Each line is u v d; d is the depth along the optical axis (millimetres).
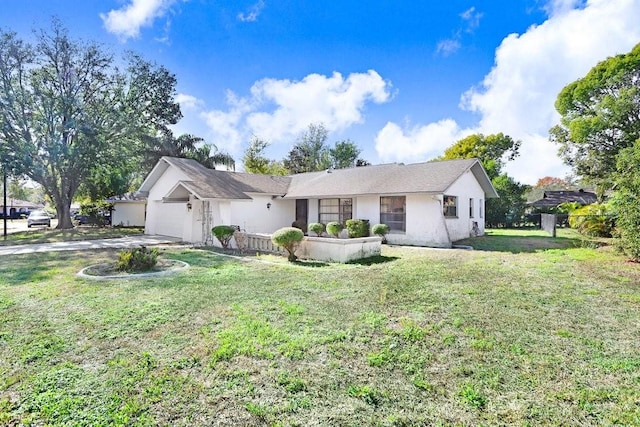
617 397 3199
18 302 6305
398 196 16656
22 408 3088
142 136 28094
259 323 5102
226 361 3949
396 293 6688
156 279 8148
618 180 10344
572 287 7027
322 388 3395
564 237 17688
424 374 3643
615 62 24625
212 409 3072
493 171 30844
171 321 5258
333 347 4281
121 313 5629
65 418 2943
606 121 25234
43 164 23125
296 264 10391
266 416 2967
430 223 15414
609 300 6121
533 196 50156
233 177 20625
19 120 21891
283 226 20938
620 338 4512
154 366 3850
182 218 19031
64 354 4172
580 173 29484
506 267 9273
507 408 3059
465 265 9641
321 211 20031
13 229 27031
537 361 3895
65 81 23391
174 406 3115
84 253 12852
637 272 8312
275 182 22438
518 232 22016
